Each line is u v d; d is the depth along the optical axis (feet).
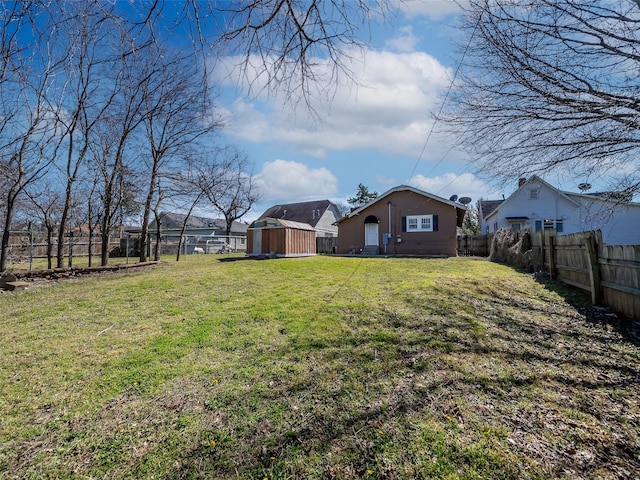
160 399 8.98
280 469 6.31
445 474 5.94
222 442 7.15
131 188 39.40
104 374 10.50
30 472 6.46
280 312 16.48
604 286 16.12
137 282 25.94
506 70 11.95
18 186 28.30
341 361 10.80
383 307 16.70
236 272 30.63
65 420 8.16
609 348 11.46
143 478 6.21
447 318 14.87
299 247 47.85
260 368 10.56
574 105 11.43
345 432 7.29
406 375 9.73
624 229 53.98
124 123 34.12
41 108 27.07
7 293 23.29
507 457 6.29
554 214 60.13
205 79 7.76
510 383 9.14
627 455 6.34
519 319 14.79
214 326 14.71
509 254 35.78
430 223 54.80
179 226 107.04
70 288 24.62
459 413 7.79
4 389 9.68
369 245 57.77
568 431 7.07
